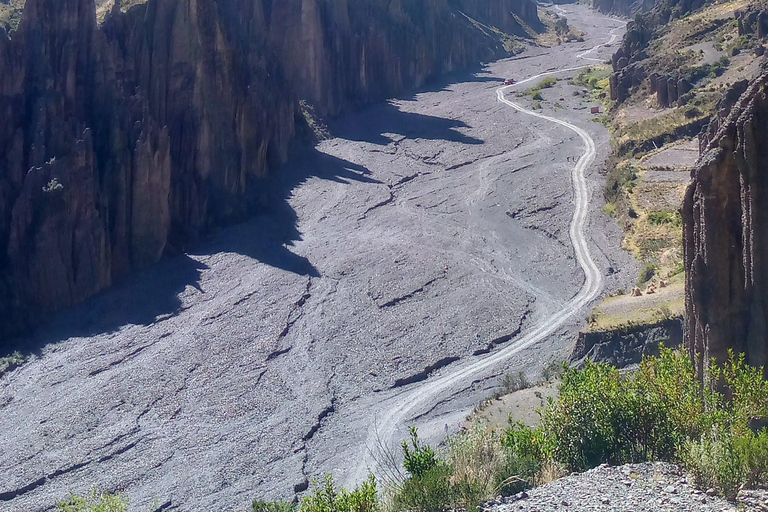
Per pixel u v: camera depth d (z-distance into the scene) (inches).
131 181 2723.9
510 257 2773.1
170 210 2920.8
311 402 1870.1
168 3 3223.4
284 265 2694.4
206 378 1990.7
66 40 2861.7
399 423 1755.7
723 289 1066.7
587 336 1840.6
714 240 1067.9
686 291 1165.1
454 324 2258.9
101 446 1710.1
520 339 2167.8
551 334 2172.7
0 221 2498.8
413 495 824.9
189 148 3149.6
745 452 756.6
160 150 2783.0
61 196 2502.5
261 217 3157.0
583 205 3250.5
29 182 2501.2
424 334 2206.0
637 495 740.0
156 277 2620.6
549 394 1632.6
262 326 2257.6
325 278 2588.6
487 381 1919.3
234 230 3019.2
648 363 1000.9
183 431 1763.0
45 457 1678.2
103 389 1941.4
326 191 3444.9
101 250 2551.7
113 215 2682.1
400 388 1939.0
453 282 2554.1
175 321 2311.8
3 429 1801.2
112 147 2733.8
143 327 2289.6
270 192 3380.9
